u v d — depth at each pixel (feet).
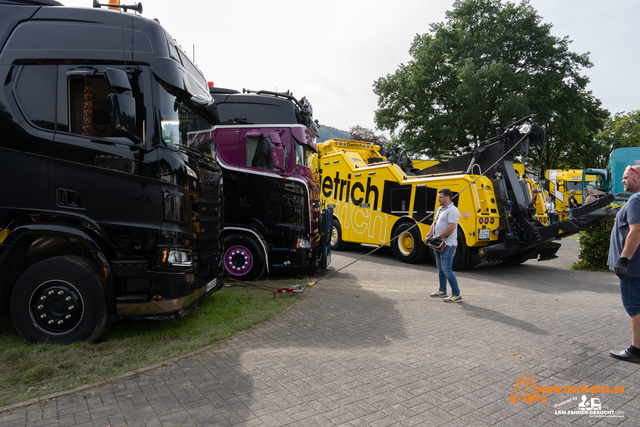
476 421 8.84
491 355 12.79
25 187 12.93
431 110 96.78
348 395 9.96
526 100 84.99
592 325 16.08
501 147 30.37
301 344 13.67
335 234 41.32
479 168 30.96
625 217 12.43
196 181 14.79
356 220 38.52
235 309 17.66
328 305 19.15
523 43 94.07
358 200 38.27
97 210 12.94
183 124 15.01
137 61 13.52
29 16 13.61
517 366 11.92
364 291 22.48
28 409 9.06
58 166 12.96
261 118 24.44
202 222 15.40
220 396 9.82
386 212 35.37
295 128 24.41
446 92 94.48
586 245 31.17
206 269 15.89
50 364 11.38
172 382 10.56
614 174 57.98
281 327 15.61
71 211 12.92
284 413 9.05
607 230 30.01
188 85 14.92
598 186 73.46
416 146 96.78
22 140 12.94
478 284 25.03
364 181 37.70
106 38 13.57
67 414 8.88
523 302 20.06
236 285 22.89
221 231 18.44
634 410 9.41
